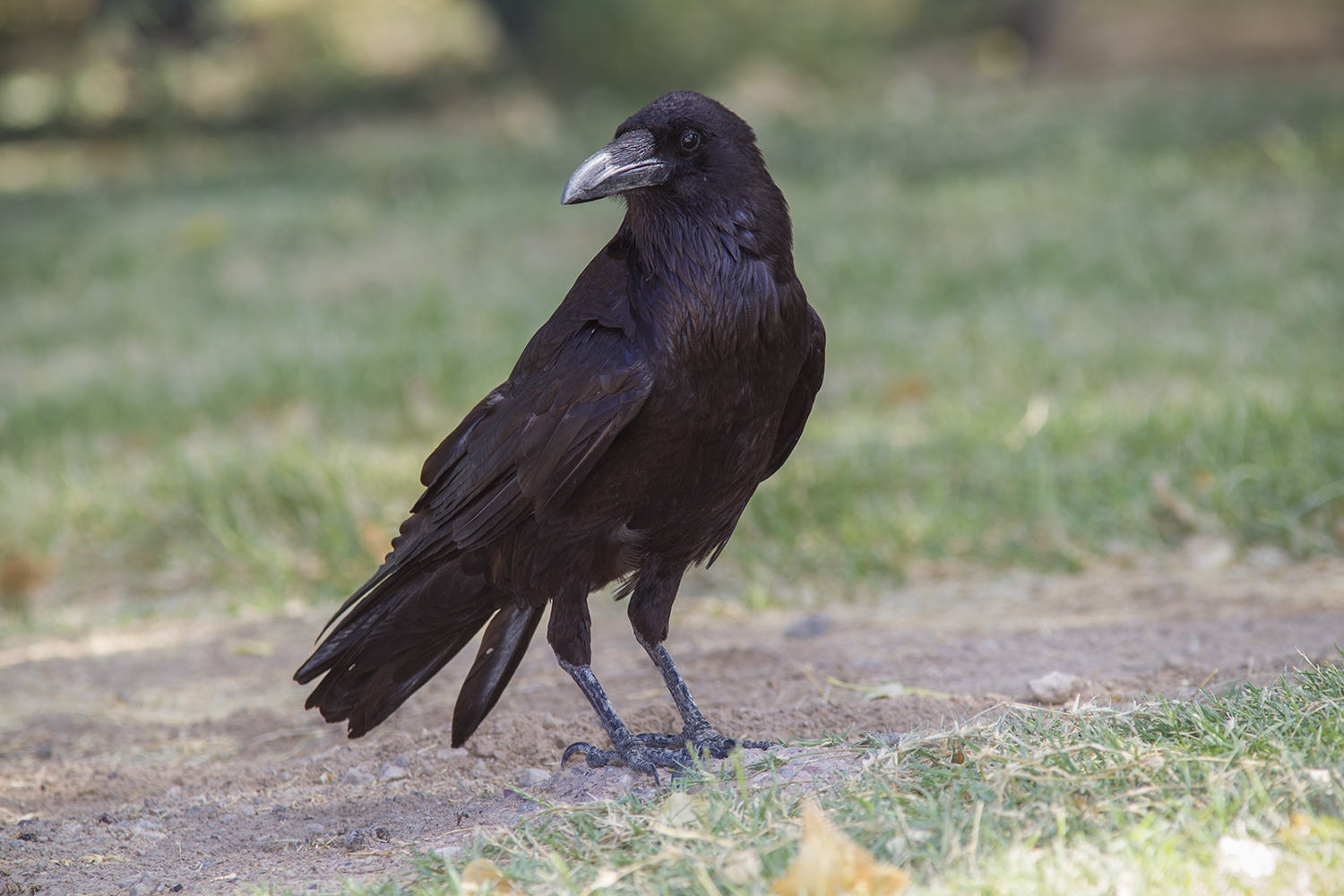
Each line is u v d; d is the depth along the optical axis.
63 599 10.94
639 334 6.07
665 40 38.25
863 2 39.56
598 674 8.16
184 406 14.65
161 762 7.28
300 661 8.92
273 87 46.56
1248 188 19.22
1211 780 4.68
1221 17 32.38
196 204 25.12
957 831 4.60
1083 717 5.50
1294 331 13.82
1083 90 29.78
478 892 4.62
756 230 6.11
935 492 10.52
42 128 43.12
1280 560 9.26
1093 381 13.07
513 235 21.09
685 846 4.79
